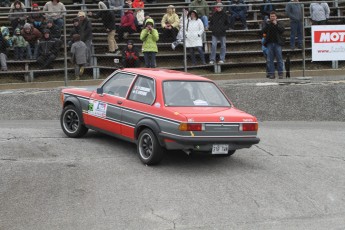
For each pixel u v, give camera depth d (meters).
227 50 22.05
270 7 23.27
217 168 11.67
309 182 10.95
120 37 21.42
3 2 25.67
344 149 13.67
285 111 17.81
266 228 8.64
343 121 17.81
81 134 13.64
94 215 9.05
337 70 19.81
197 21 20.48
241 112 11.91
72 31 20.11
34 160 11.85
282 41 19.45
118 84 12.76
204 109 11.67
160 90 11.77
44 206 9.41
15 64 20.20
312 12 21.11
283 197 10.05
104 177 10.84
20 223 8.72
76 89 13.80
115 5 23.80
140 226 8.65
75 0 27.33
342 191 10.48
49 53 20.14
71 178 10.76
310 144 14.09
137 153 12.42
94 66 20.20
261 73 20.56
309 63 20.45
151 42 19.78
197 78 12.48
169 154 12.66
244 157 12.62
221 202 9.70
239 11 22.61
